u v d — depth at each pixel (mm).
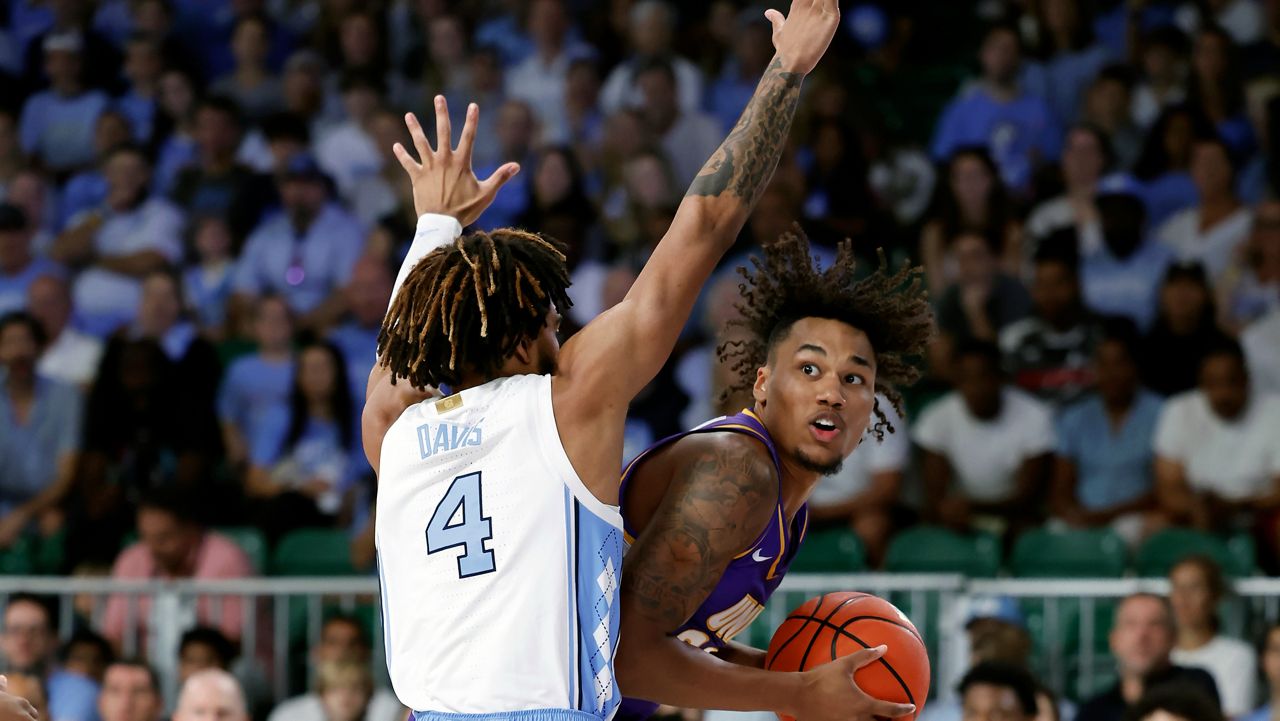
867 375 4207
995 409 10766
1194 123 12844
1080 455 10703
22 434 11969
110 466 11742
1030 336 11398
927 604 9273
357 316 12922
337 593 9664
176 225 14602
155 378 11844
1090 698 8430
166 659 9594
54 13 17266
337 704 8930
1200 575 8672
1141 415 10625
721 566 3910
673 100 14266
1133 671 8234
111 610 9852
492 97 15102
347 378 11898
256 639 9633
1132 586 8859
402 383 4188
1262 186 13055
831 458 4129
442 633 3738
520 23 15773
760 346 4438
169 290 13188
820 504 10602
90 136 15984
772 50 14984
